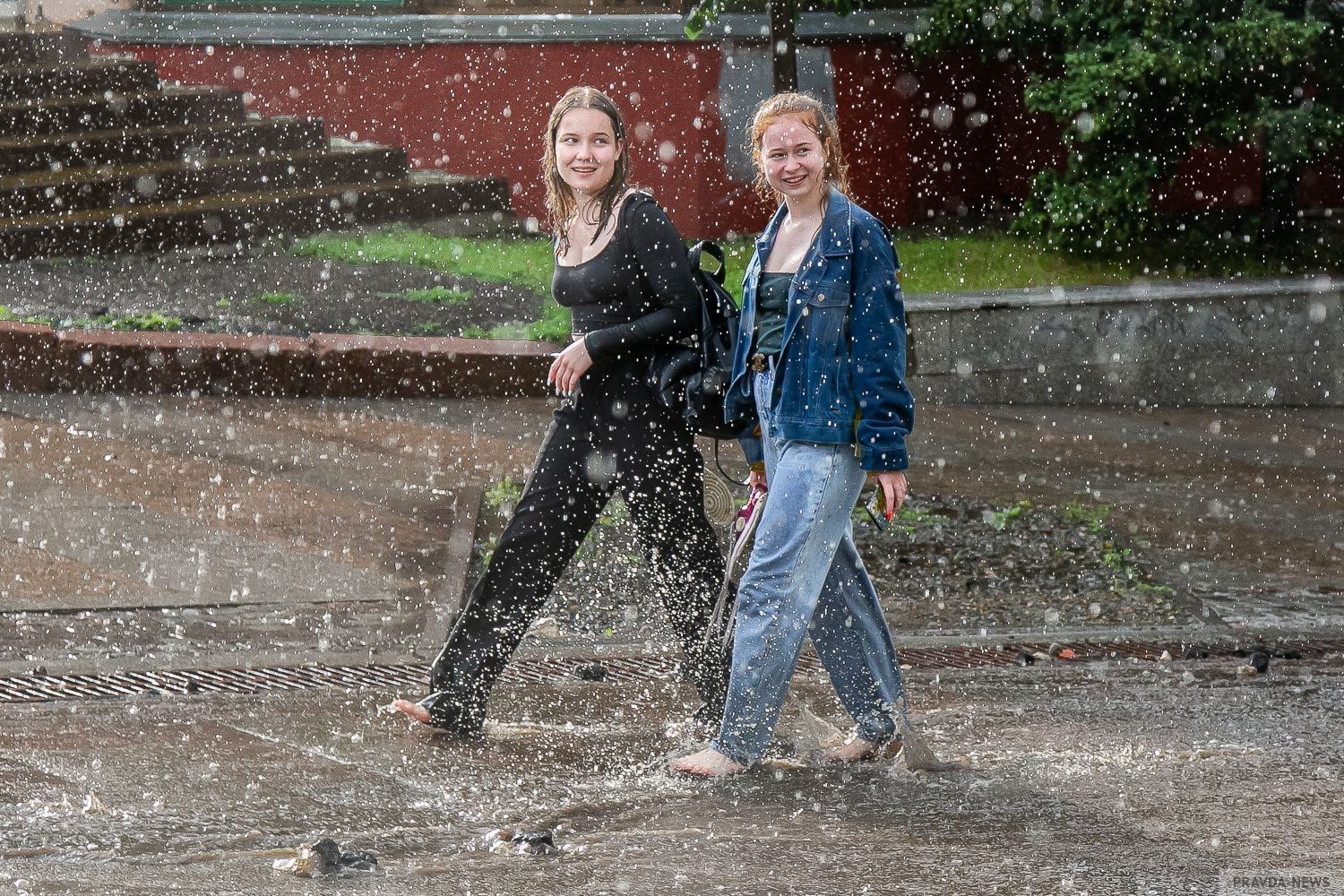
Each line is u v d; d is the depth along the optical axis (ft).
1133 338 92.94
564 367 34.35
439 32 118.42
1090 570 56.39
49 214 101.91
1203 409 92.79
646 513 35.47
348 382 81.46
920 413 86.69
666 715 38.75
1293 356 95.14
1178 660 45.62
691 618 35.81
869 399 31.89
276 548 54.19
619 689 41.32
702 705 36.47
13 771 32.94
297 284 96.53
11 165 103.60
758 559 32.63
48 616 46.52
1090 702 40.40
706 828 29.66
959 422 84.38
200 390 80.07
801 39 112.16
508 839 28.58
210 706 38.68
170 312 87.45
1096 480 71.41
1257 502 68.23
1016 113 119.65
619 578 53.01
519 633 36.24
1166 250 108.27
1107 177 103.45
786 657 32.63
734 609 34.01
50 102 109.19
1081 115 102.58
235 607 48.14
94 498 59.16
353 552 54.13
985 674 43.75
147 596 48.67
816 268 31.91
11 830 28.94
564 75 115.65
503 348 82.89
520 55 116.88
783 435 32.48
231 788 31.94
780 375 32.32
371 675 42.14
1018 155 120.26
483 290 97.19
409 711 36.22
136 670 41.96
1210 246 109.50
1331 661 45.65
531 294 96.94
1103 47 102.32
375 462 67.10
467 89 118.52
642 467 35.12
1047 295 92.43
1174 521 64.13
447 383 82.33
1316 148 105.09
